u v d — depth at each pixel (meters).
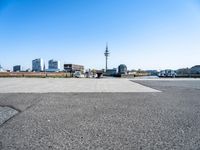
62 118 5.39
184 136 3.98
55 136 3.96
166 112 6.23
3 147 3.42
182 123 4.94
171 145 3.52
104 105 7.42
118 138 3.86
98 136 3.97
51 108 6.78
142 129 4.44
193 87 15.61
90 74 48.16
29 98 9.12
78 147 3.43
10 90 12.62
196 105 7.55
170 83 20.56
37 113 5.99
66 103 7.82
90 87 15.14
